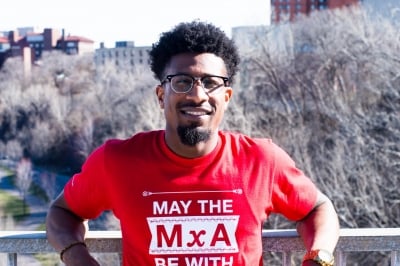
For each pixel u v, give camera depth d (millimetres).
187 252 2184
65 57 49219
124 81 34812
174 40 2182
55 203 2426
